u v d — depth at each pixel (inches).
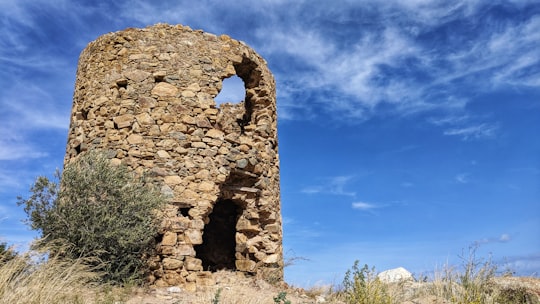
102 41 476.1
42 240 327.0
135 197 382.9
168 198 412.2
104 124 444.8
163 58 456.1
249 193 476.7
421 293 334.6
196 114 450.3
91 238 357.1
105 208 369.4
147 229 378.3
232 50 488.4
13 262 276.2
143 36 462.9
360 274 321.4
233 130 517.3
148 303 323.6
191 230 413.7
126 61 456.8
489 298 314.8
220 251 523.2
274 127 537.3
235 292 348.2
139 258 386.3
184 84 454.3
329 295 379.9
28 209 370.9
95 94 462.3
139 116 437.1
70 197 375.6
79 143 460.1
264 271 453.4
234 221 529.0
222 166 446.6
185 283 389.4
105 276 360.5
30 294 248.7
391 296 313.3
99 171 385.7
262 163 490.3
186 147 437.7
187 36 470.9
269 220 485.1
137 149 426.9
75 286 284.4
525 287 336.8
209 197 431.5
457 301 295.6
